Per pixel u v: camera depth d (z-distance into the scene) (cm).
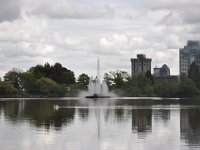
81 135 4775
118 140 4406
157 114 7831
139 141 4338
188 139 4466
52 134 4859
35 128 5453
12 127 5575
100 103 13050
